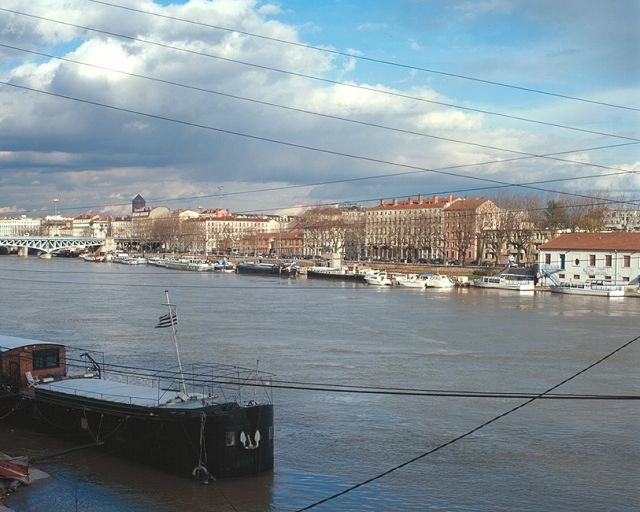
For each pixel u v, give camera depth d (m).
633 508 38.84
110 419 45.12
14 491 39.81
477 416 55.31
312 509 38.19
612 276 165.88
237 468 41.56
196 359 75.75
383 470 43.78
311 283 197.12
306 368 71.69
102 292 153.50
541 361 77.06
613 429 52.16
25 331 94.69
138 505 38.25
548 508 38.75
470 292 170.12
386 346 85.44
